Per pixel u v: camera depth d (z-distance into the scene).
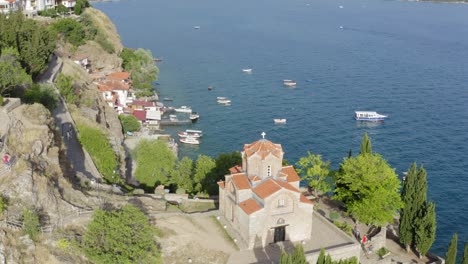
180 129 167.75
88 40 186.75
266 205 74.81
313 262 74.44
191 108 187.12
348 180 88.69
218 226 81.62
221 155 104.69
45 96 102.75
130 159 120.12
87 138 99.62
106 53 188.38
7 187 65.62
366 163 89.19
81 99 125.12
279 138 161.50
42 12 188.88
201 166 102.62
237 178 78.88
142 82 196.25
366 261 82.25
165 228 77.31
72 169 85.81
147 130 160.75
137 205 81.88
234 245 76.88
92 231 63.78
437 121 175.88
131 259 61.84
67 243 64.00
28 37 120.94
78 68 147.12
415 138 161.50
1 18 116.44
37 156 74.44
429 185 130.75
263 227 75.81
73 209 70.81
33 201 66.62
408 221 89.75
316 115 181.75
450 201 122.88
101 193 81.69
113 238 62.94
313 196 101.19
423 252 88.19
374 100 198.50
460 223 113.81
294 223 77.69
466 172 137.88
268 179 78.00
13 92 96.25
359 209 87.06
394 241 95.50
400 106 191.50
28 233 62.31
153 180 104.00
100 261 60.28
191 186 102.19
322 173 96.62
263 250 75.75
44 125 80.75
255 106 190.62
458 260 100.25
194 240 76.38
